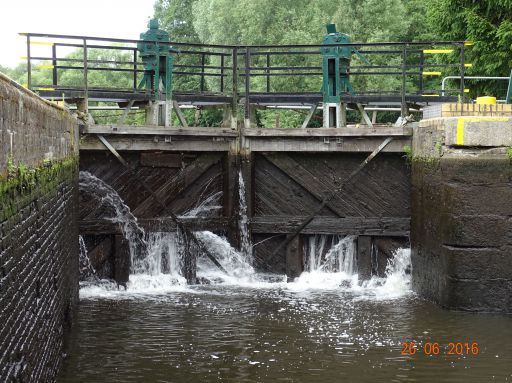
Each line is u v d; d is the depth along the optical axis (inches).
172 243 590.9
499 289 470.3
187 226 589.9
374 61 1304.1
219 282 589.6
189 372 365.7
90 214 577.0
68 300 430.0
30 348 259.6
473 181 470.0
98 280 572.4
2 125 214.8
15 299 231.1
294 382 352.5
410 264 573.3
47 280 319.9
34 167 280.8
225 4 1471.5
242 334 433.1
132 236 581.3
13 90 236.2
